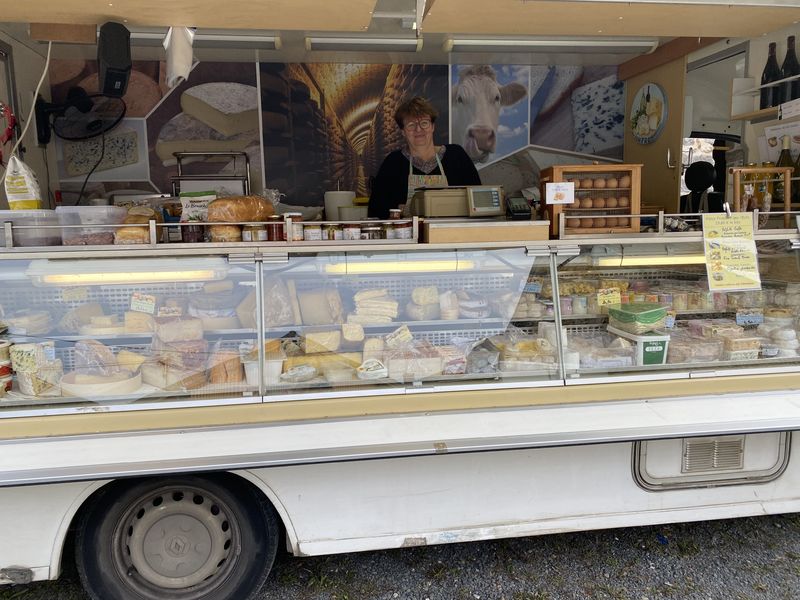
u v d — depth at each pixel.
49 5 2.27
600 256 2.80
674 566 2.78
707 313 2.98
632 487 2.62
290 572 2.77
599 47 4.19
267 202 2.71
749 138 3.59
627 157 4.90
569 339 2.88
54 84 4.46
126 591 2.41
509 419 2.47
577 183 2.80
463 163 4.30
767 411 2.56
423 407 2.51
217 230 2.50
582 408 2.57
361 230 2.61
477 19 2.75
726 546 2.94
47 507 2.26
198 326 2.54
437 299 2.78
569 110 5.02
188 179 4.70
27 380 2.38
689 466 2.65
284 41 4.07
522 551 2.92
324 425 2.40
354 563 2.83
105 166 4.66
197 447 2.24
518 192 3.70
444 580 2.70
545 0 2.45
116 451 2.22
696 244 2.87
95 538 2.36
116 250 2.37
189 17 2.46
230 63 4.70
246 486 2.44
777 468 2.71
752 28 2.91
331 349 2.64
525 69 4.95
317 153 4.91
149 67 4.61
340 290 2.71
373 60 4.70
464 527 2.52
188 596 2.45
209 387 2.48
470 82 4.94
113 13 2.39
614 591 2.60
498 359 2.70
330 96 4.85
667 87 4.26
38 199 2.53
